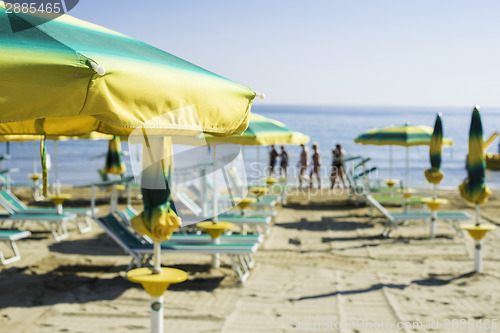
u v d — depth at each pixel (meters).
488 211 13.03
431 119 120.38
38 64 2.24
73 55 2.34
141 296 6.09
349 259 7.91
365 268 7.37
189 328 5.07
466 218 9.47
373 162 31.77
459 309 5.63
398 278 6.85
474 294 6.15
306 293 6.21
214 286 6.50
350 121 97.00
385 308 5.67
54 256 8.09
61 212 9.66
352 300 5.95
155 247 3.74
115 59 2.61
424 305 5.76
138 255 6.77
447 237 9.58
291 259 7.92
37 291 6.23
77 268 7.36
